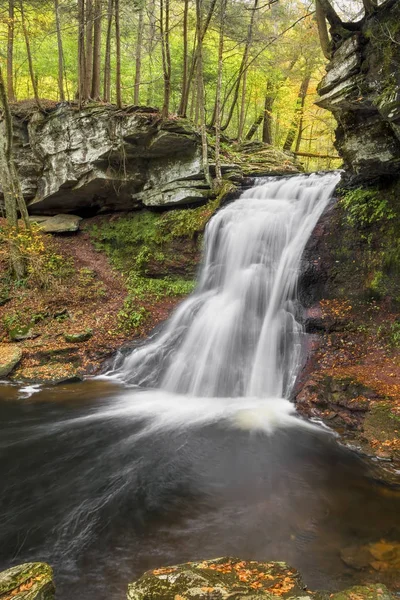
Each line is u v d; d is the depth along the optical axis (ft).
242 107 68.08
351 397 25.54
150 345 38.11
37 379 34.01
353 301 33.35
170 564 14.29
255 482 19.76
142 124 46.57
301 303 35.04
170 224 49.03
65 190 53.62
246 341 34.50
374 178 34.86
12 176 45.32
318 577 13.35
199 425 26.32
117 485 19.69
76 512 17.57
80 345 38.40
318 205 39.14
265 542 15.33
